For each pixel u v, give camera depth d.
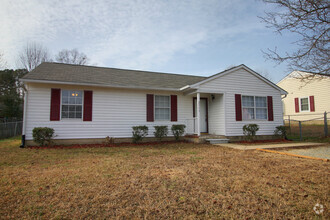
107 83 10.09
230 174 4.91
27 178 4.55
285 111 21.39
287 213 3.02
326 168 5.45
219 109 11.91
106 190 3.86
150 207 3.19
